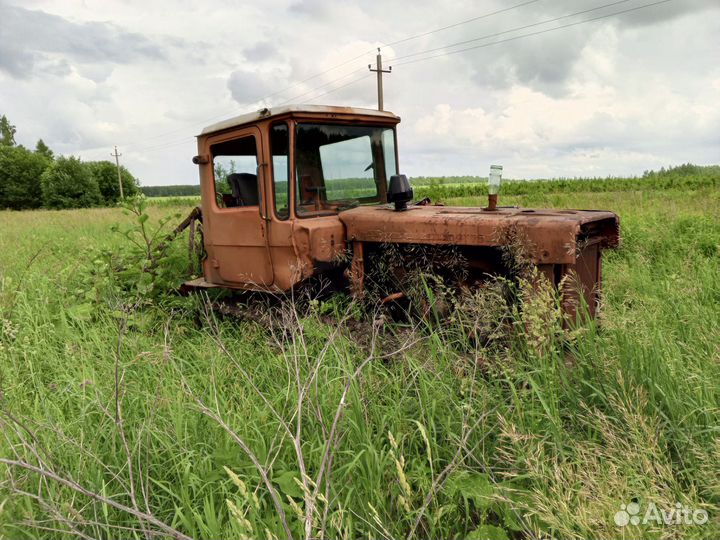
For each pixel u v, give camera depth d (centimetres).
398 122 476
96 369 376
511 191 3453
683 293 386
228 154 451
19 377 359
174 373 343
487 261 353
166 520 222
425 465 244
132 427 274
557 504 195
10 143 10525
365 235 391
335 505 216
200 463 246
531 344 288
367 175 457
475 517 228
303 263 387
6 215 2459
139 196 559
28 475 229
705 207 1148
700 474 207
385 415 266
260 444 251
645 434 225
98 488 226
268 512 217
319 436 258
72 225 1550
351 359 333
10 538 196
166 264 581
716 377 262
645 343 283
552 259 305
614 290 473
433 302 331
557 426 238
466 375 294
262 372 350
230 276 463
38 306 478
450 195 3291
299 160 394
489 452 248
